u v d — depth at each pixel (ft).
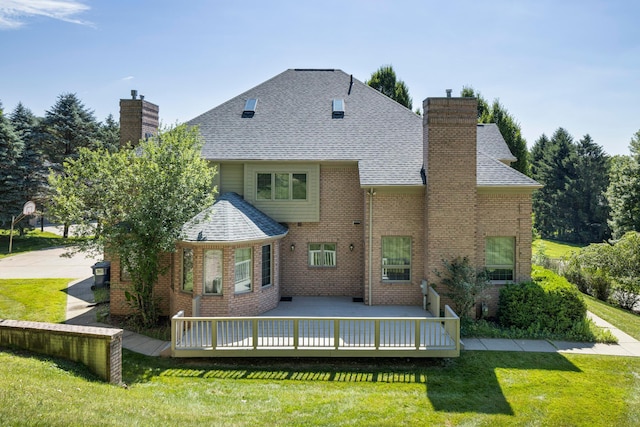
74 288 66.28
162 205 42.86
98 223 44.80
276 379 34.01
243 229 47.60
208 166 56.29
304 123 61.00
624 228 135.54
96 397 25.57
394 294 53.16
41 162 134.31
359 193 57.16
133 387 30.89
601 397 31.04
